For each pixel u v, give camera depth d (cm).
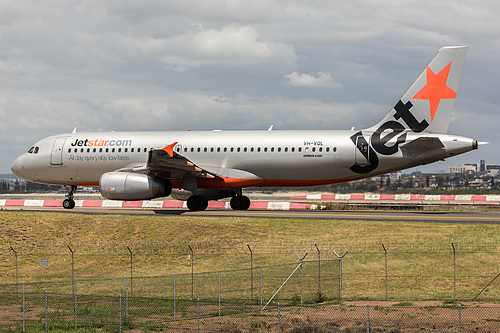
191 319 3269
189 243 5147
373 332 3020
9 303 3822
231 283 4059
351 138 6247
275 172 6475
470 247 4550
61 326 3150
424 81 6156
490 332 2978
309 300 3634
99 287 4225
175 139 6781
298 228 5316
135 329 3077
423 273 4106
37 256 5247
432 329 3042
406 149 6078
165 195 6406
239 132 6694
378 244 4725
